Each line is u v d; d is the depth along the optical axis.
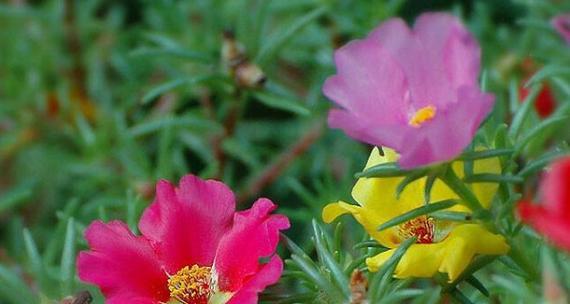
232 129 0.60
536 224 0.35
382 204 0.39
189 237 0.41
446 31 0.38
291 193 0.66
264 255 0.39
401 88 0.39
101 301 0.44
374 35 0.39
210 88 0.60
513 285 0.40
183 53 0.58
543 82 0.54
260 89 0.55
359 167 0.62
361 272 0.39
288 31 0.59
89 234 0.40
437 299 0.40
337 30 0.65
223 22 0.68
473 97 0.36
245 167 0.68
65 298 0.41
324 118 0.65
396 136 0.37
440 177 0.38
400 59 0.39
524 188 0.44
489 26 0.65
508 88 0.60
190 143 0.66
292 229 0.65
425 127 0.37
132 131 0.62
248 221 0.40
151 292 0.40
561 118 0.43
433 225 0.40
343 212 0.40
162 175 0.60
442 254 0.38
